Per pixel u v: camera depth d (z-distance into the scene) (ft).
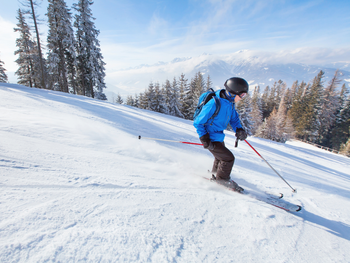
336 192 10.19
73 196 4.38
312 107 114.21
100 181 5.56
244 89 6.89
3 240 2.74
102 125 16.25
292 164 19.31
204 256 3.50
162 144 13.87
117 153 9.24
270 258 3.86
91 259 2.81
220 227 4.52
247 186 8.71
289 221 5.49
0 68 88.99
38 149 7.16
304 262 3.97
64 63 74.90
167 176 7.62
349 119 119.55
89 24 71.92
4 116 11.66
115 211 4.14
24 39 74.74
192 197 5.79
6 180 4.46
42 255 2.67
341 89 132.46
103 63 77.87
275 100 174.50
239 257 3.69
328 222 6.01
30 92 31.91
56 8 65.36
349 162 43.32
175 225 4.19
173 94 100.27
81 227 3.40
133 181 6.13
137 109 45.01
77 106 25.45
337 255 4.38
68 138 9.76
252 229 4.70
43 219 3.37
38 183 4.68
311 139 116.88
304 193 8.75
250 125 93.91
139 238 3.49
